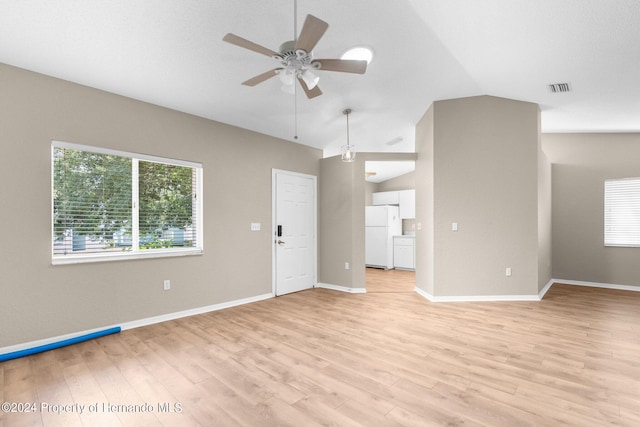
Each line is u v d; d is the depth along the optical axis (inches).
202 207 155.7
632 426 65.5
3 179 104.9
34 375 89.8
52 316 113.0
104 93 127.0
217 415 70.6
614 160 207.2
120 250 132.1
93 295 122.1
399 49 113.1
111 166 130.7
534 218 165.3
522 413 70.3
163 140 143.3
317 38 71.3
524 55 117.6
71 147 118.5
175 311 144.2
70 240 120.4
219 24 92.7
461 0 88.0
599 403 73.9
